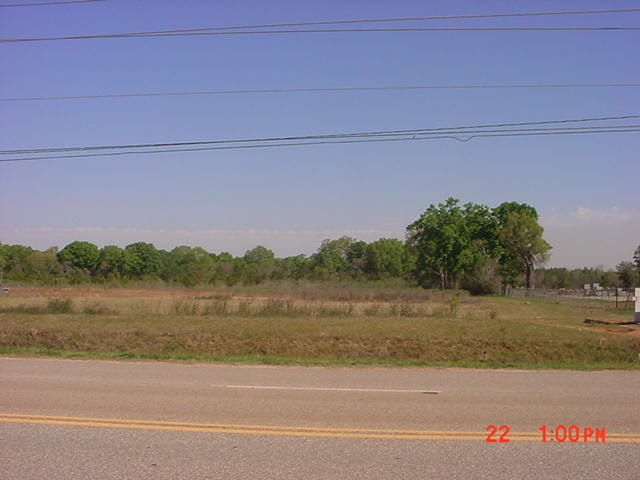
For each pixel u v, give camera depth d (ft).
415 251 320.09
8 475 20.20
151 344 64.90
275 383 39.52
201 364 50.16
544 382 41.63
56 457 22.13
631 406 32.50
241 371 45.70
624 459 22.58
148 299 132.05
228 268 330.34
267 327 71.31
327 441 24.59
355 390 37.01
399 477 20.34
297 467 21.25
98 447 23.41
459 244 270.26
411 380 41.88
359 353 61.72
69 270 331.57
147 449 23.21
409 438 25.20
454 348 62.28
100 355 55.77
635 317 105.40
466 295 188.34
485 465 21.71
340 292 156.25
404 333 67.62
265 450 23.21
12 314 83.10
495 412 30.58
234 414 29.37
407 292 163.73
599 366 52.49
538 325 80.89
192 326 71.82
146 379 40.73
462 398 34.55
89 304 102.73
